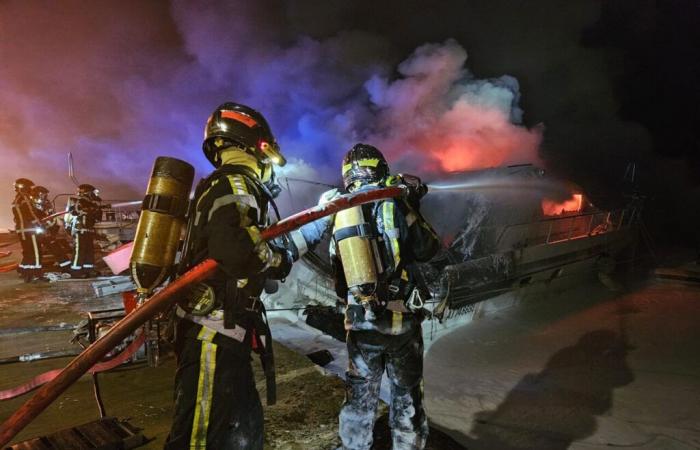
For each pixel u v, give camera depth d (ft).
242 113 6.15
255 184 5.82
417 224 7.69
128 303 10.85
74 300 20.16
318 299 23.02
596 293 35.60
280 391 10.84
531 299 32.17
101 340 4.58
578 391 19.02
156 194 5.43
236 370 5.43
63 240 28.71
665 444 14.83
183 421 5.24
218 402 5.26
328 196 7.73
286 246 6.85
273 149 6.38
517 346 24.53
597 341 25.29
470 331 26.84
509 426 16.08
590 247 37.06
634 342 25.09
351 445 7.57
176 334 5.69
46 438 8.26
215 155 6.38
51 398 4.34
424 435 7.72
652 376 20.44
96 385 9.27
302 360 12.75
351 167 7.66
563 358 22.80
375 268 7.04
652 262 47.85
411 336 7.55
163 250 5.42
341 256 7.16
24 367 12.33
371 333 7.34
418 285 7.80
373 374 7.56
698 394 18.51
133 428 8.86
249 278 5.48
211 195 5.40
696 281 38.58
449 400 18.30
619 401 17.93
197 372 5.31
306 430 9.16
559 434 15.52
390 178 7.88
